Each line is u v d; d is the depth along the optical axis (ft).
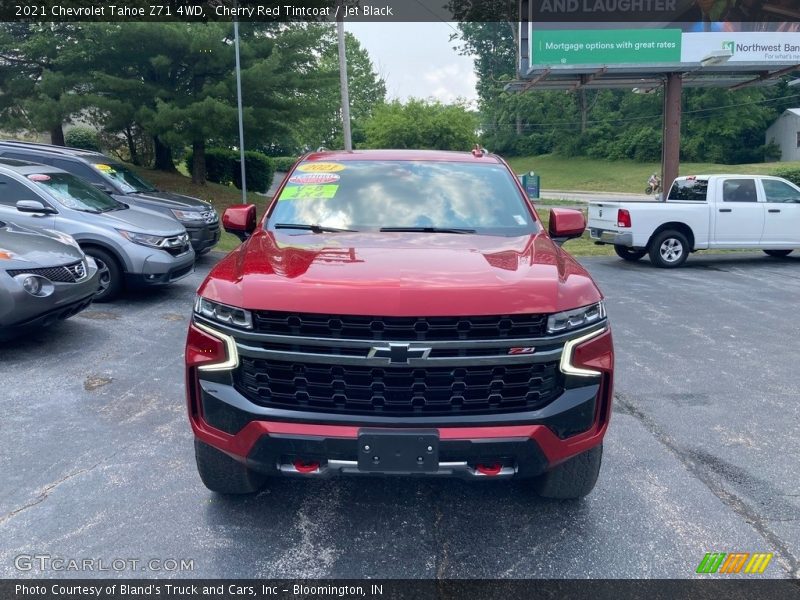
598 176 202.49
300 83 60.90
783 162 188.65
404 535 11.32
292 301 9.86
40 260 20.59
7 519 11.48
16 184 27.99
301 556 10.66
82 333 23.61
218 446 10.41
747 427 16.25
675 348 23.54
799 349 23.52
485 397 9.99
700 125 207.10
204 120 54.90
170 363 20.44
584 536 11.35
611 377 10.64
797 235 44.68
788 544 11.18
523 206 14.64
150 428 15.52
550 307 10.00
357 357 9.71
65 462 13.67
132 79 56.29
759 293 34.30
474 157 16.69
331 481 13.24
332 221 13.67
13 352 21.17
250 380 10.18
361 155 16.35
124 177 37.70
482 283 10.15
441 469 9.86
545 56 59.21
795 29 59.52
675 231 43.32
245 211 14.70
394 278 10.21
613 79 64.85
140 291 31.17
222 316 10.32
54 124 55.11
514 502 12.50
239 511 11.96
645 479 13.46
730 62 59.57
